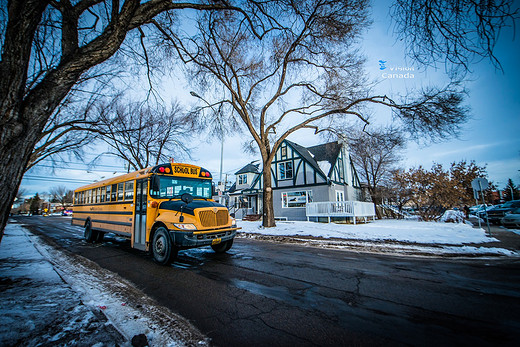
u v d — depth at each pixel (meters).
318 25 10.67
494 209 16.19
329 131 14.14
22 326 2.74
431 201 18.61
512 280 4.52
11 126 2.67
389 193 22.42
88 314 3.14
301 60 12.95
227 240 6.56
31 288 4.18
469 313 3.14
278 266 5.75
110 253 7.89
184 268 5.71
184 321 3.02
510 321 2.91
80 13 3.48
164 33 7.55
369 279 4.66
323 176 20.11
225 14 8.61
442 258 6.52
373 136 13.18
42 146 9.87
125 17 3.49
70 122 9.46
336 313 3.19
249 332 2.72
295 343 2.48
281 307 3.40
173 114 18.31
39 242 10.73
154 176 6.67
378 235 10.09
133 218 7.45
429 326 2.81
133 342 2.47
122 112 14.60
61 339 2.49
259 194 25.48
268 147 14.41
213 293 4.00
